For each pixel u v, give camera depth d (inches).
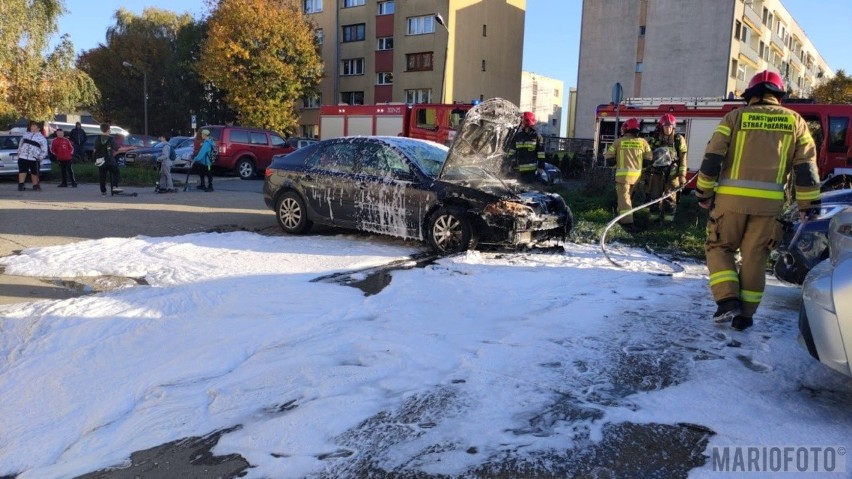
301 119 1811.0
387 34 1642.5
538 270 264.7
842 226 139.3
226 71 1480.1
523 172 359.9
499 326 187.6
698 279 252.8
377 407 134.8
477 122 317.4
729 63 1486.2
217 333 191.0
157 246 318.0
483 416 128.6
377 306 212.8
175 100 1936.5
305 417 130.6
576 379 145.4
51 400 153.3
